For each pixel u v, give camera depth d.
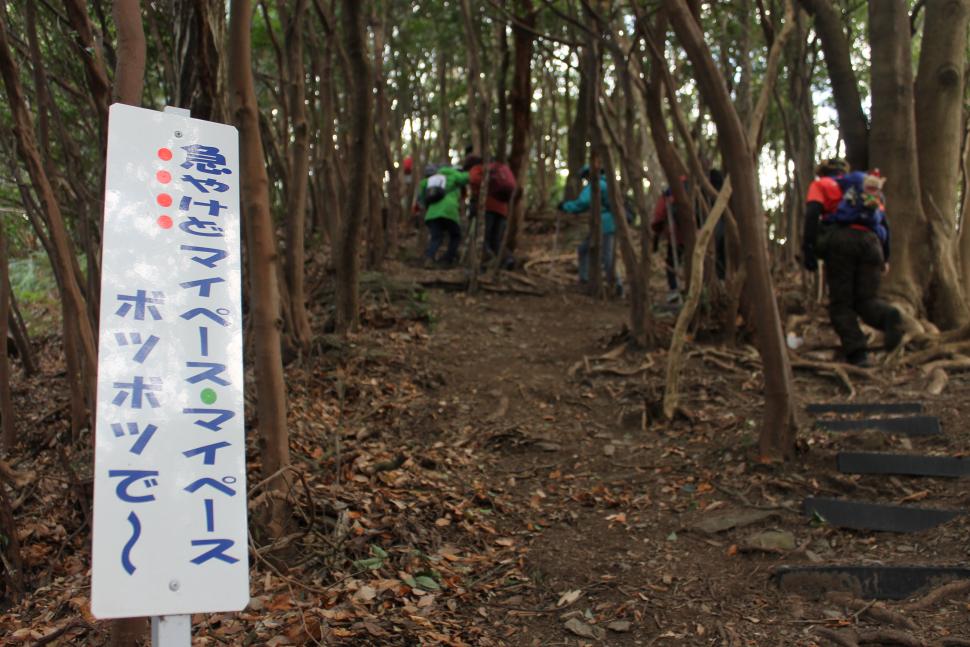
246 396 5.59
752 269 5.06
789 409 5.05
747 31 8.91
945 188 7.48
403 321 8.38
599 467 5.55
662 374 7.05
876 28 7.54
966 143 7.86
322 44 10.01
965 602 3.38
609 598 3.82
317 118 10.34
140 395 2.06
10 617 3.65
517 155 12.26
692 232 7.78
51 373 7.45
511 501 5.07
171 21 5.26
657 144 7.57
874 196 6.62
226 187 2.34
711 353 7.35
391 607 3.66
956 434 5.05
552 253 12.86
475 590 3.92
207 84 4.86
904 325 7.00
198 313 2.19
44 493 4.83
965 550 3.78
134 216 2.20
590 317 9.42
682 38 4.91
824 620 3.46
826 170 6.98
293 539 4.07
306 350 6.98
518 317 9.25
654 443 5.84
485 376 7.30
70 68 5.97
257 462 4.84
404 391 6.75
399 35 12.66
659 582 3.94
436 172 11.55
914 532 4.10
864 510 4.27
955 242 7.60
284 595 3.64
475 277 9.91
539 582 4.00
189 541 2.01
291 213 6.94
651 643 3.43
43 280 10.02
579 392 6.95
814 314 8.39
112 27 6.24
